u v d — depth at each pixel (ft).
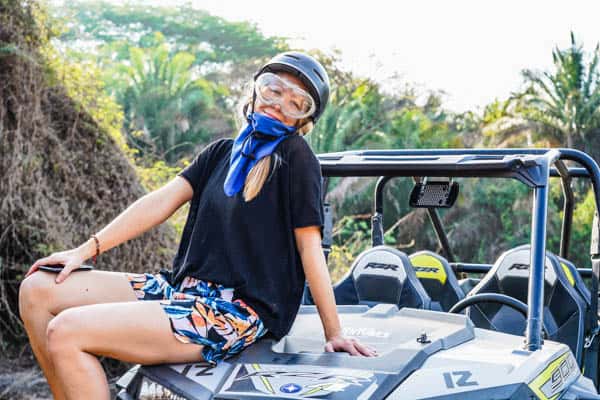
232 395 7.71
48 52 30.25
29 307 8.75
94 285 8.89
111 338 8.01
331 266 47.16
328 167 10.93
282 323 8.81
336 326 8.67
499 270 12.28
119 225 9.30
